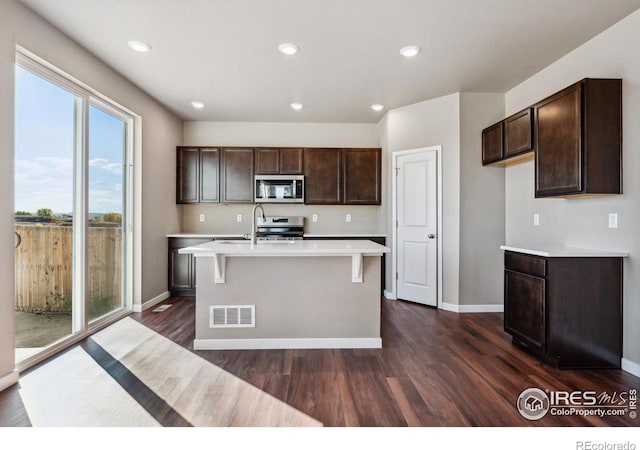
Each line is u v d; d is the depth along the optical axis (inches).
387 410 74.7
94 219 126.0
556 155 104.7
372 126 207.6
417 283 169.6
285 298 110.4
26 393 80.7
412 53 117.3
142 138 152.9
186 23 99.2
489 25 100.3
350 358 102.4
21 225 94.5
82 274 117.3
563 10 92.7
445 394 81.5
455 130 155.1
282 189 190.5
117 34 105.0
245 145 204.5
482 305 155.1
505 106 154.3
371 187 193.8
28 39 91.0
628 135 94.1
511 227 150.6
